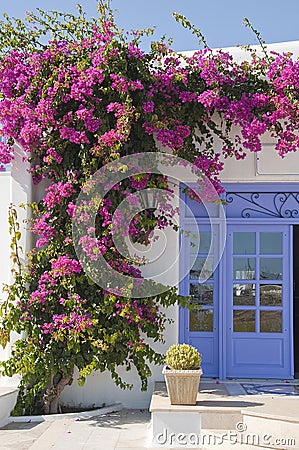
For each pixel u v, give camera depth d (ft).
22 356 25.32
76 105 25.80
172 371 22.25
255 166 27.45
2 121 25.90
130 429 23.40
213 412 21.76
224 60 26.27
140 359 25.89
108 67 25.36
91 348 25.35
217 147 27.43
